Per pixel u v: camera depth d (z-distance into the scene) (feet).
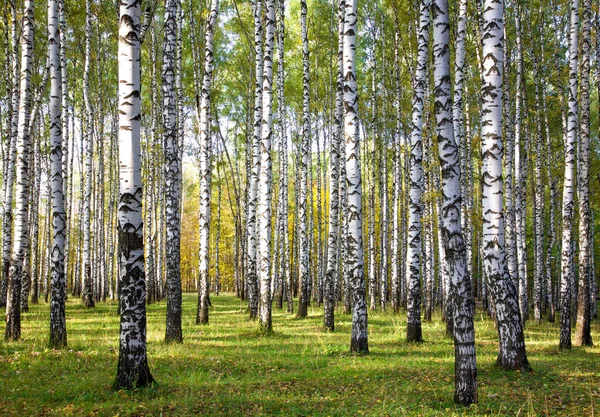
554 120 85.61
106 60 90.99
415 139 44.39
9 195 54.13
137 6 24.68
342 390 24.86
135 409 20.44
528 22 69.51
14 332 39.17
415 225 44.06
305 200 65.87
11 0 59.00
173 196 41.88
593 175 65.82
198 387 24.76
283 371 29.50
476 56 62.18
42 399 21.95
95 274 101.55
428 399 22.84
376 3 81.46
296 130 111.34
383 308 80.84
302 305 66.80
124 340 23.89
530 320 78.33
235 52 96.68
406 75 76.28
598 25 52.03
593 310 82.53
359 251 36.58
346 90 36.47
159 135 97.14
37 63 68.33
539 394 23.97
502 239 29.91
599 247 105.70
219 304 99.35
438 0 23.24
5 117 84.69
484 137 29.91
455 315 21.95
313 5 89.20
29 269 85.10
